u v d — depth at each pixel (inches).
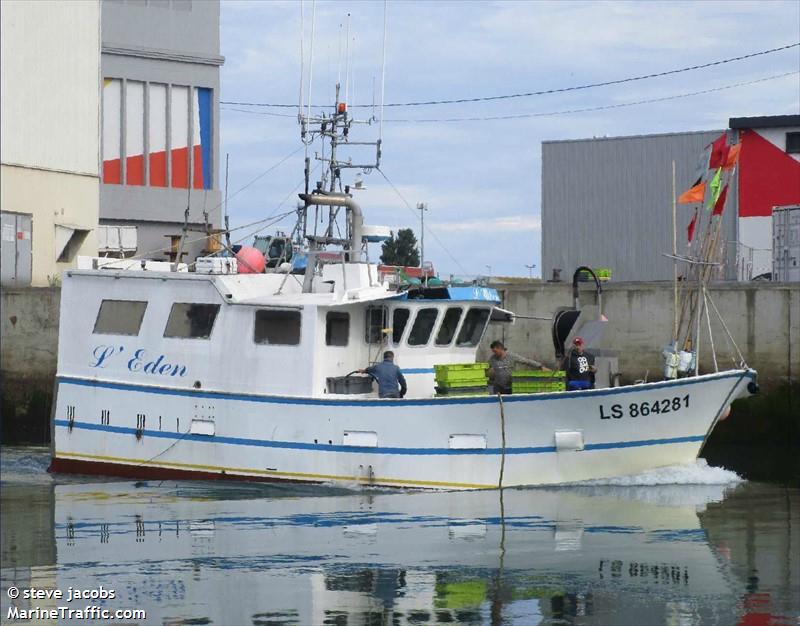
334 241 1694.1
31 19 2645.2
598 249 3472.0
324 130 1710.1
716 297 2153.1
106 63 3093.0
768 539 1300.4
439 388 1579.7
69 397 1713.8
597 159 3476.9
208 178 3270.2
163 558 1237.1
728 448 2090.3
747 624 1019.3
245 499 1533.0
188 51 3203.7
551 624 1022.4
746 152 3181.6
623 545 1273.4
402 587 1126.4
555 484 1546.5
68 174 2753.4
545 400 1523.1
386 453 1551.4
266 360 1601.9
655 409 1533.0
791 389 2112.5
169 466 1647.4
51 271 2714.1
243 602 1082.7
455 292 1658.5
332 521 1395.2
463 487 1542.8
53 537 1334.9
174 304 1658.5
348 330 1621.6
